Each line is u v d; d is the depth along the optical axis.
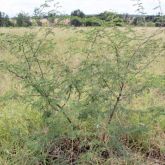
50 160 3.99
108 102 4.01
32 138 3.94
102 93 3.87
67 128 3.93
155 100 5.28
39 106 4.09
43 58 4.23
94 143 3.84
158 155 4.36
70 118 4.19
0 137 4.45
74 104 3.90
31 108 4.82
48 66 4.16
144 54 3.97
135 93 4.05
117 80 3.88
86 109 3.81
